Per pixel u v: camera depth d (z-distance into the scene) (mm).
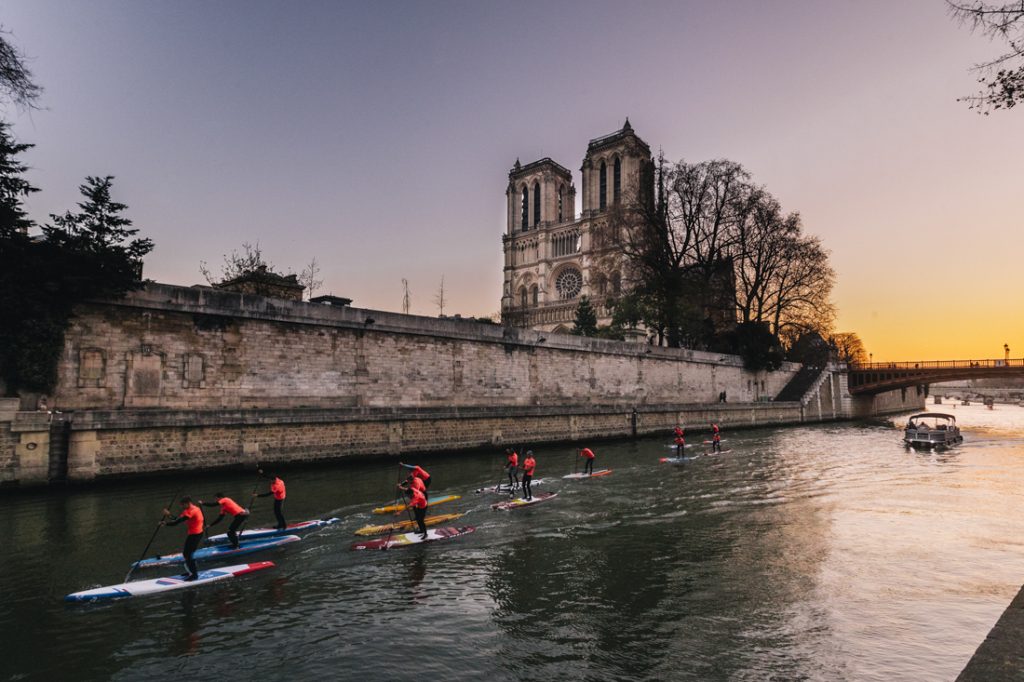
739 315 58625
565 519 16469
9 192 18266
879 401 76375
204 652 8469
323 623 9469
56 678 7730
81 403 19484
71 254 18828
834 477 23984
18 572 11484
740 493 20375
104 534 13898
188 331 21922
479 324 32219
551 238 112438
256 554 12953
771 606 10172
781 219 52000
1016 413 88250
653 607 10164
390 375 27938
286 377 24391
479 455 29422
